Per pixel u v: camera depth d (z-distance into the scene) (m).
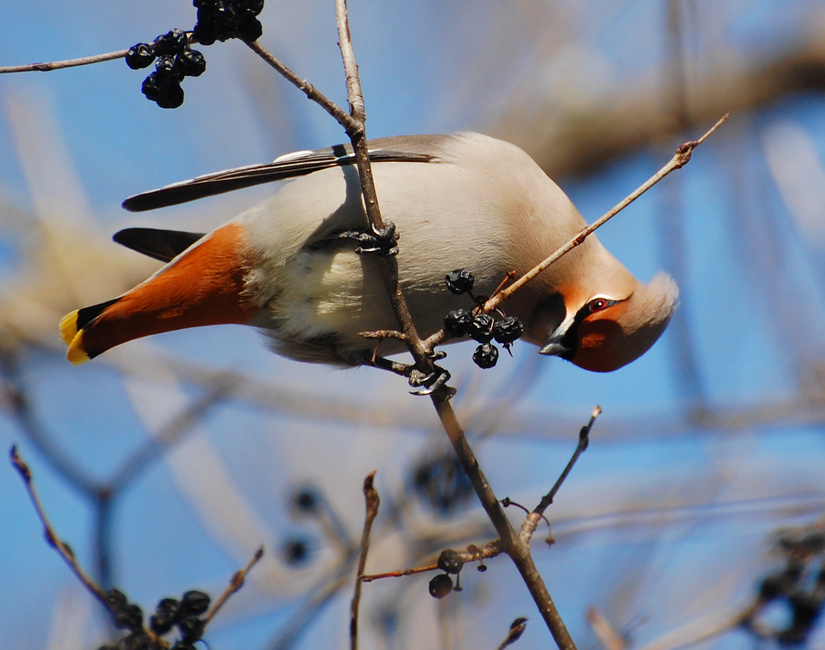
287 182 9.96
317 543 10.27
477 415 10.89
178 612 7.53
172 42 6.74
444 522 10.40
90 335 9.20
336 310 9.18
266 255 9.06
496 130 16.38
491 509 7.15
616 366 9.90
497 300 7.22
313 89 7.18
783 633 8.52
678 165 6.92
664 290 9.95
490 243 9.16
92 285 15.22
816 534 8.84
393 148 9.48
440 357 7.56
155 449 9.30
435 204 9.07
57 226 15.34
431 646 11.12
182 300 9.18
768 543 9.17
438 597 6.91
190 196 9.38
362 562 6.82
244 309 9.36
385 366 9.30
